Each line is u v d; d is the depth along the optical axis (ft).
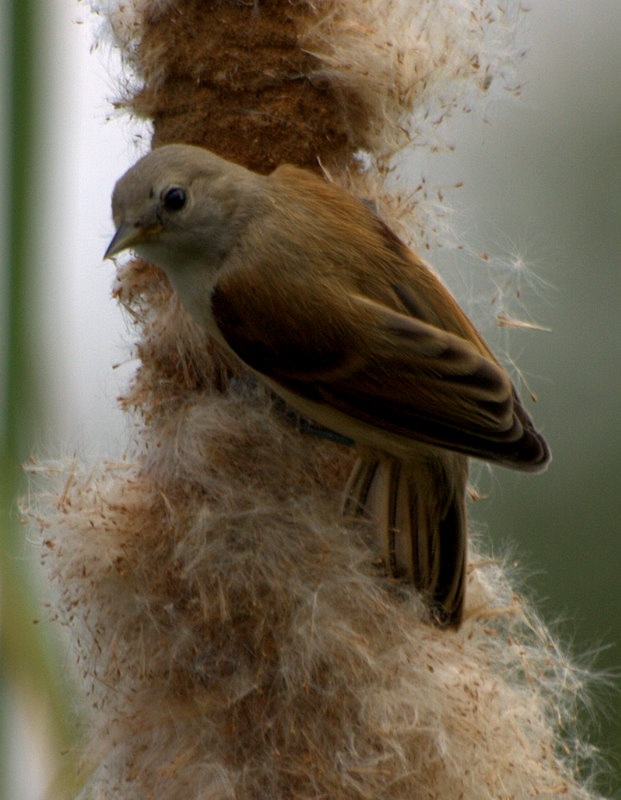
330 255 23.73
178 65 24.88
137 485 24.17
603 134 40.91
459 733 23.11
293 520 23.40
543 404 40.70
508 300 32.45
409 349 23.22
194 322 24.56
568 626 37.50
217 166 23.99
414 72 25.30
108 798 23.94
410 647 23.13
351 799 22.53
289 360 23.50
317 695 22.71
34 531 23.89
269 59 24.72
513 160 40.91
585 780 25.43
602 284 40.78
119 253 24.27
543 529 38.93
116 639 23.57
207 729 23.04
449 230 26.99
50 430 21.57
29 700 20.31
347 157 25.72
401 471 24.17
